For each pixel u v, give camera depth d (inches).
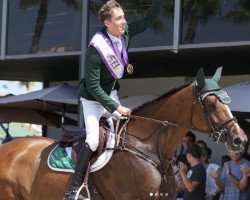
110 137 330.3
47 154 351.3
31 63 697.6
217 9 538.6
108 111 326.6
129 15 583.5
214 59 618.5
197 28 547.8
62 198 339.0
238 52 569.0
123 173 323.0
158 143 327.0
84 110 334.0
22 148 365.7
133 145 327.0
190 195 481.1
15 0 661.9
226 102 309.0
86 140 328.8
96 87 321.1
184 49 557.3
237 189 477.4
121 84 786.8
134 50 576.1
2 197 362.3
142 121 331.6
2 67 738.8
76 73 783.1
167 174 327.3
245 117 584.7
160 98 330.6
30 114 748.6
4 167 362.6
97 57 321.7
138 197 320.5
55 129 866.8
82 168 327.3
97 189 333.1
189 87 321.1
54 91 644.7
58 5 638.5
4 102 675.4
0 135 1059.3
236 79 703.1
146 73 735.1
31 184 350.6
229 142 302.8
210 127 310.5
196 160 484.7
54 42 637.9
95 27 605.9
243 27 525.0
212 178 530.9
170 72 724.0
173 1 557.9
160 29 565.3
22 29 657.6
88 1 608.4
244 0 526.0
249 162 481.4
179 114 323.3
